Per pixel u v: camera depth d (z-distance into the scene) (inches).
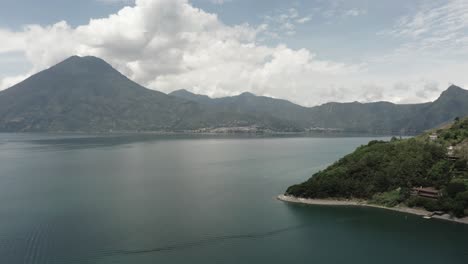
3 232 5398.6
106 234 5339.6
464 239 5280.5
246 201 7352.4
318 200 7357.3
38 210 6545.3
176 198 7554.1
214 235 5364.2
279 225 5871.1
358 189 7406.5
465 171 7052.2
